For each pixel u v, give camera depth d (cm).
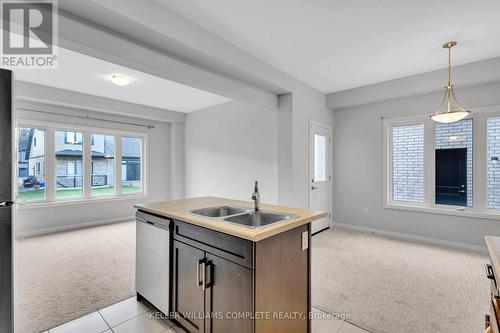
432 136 391
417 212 400
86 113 489
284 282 156
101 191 523
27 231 422
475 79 330
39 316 199
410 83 381
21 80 381
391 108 425
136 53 225
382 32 259
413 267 295
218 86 302
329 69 357
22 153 427
